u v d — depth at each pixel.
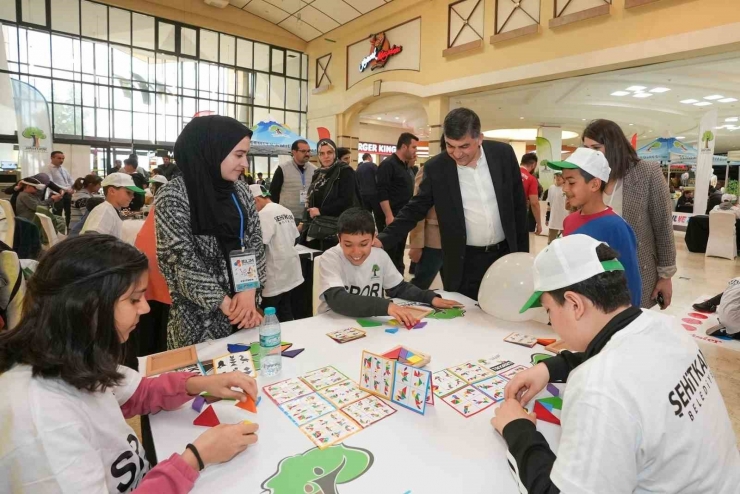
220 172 1.47
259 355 1.36
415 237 2.78
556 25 7.14
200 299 1.41
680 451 0.71
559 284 0.87
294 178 4.46
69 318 0.70
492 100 9.80
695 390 0.76
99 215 2.87
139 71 11.58
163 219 1.44
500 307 1.66
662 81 7.94
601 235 1.54
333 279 1.81
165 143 12.19
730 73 7.31
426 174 2.22
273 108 13.67
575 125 13.95
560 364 1.15
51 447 0.65
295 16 12.17
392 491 0.79
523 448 0.82
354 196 3.70
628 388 0.70
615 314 0.83
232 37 12.65
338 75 12.58
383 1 10.25
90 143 11.13
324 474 0.83
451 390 1.16
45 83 10.47
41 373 0.70
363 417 1.02
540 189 11.07
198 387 1.07
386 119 16.16
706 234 7.74
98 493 0.68
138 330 2.45
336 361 1.33
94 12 10.71
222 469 0.84
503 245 2.15
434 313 1.79
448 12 9.09
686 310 4.19
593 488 0.66
